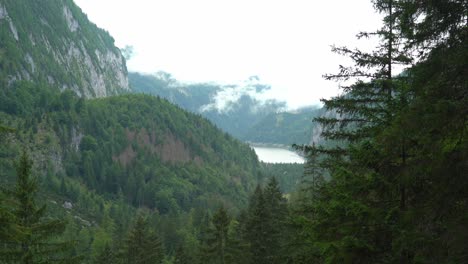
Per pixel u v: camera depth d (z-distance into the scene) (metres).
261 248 30.45
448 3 8.49
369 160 11.95
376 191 12.13
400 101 12.05
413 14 9.15
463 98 8.45
